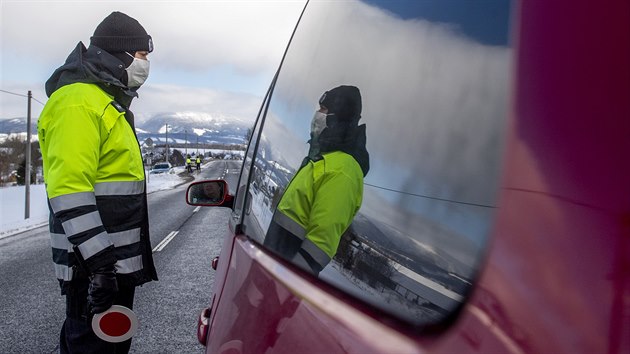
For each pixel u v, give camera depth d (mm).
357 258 985
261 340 1253
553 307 573
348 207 1083
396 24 1081
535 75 651
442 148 813
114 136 2713
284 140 1719
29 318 5496
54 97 2604
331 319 970
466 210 716
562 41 639
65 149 2498
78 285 2715
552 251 586
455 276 706
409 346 749
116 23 2875
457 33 846
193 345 4629
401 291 821
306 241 1243
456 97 807
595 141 587
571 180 591
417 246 810
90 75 2678
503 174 658
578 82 613
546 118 626
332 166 1208
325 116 1348
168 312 5590
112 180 2736
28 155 20000
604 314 543
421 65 936
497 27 747
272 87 2258
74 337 2752
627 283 538
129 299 3041
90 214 2516
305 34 1885
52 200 2496
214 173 69312
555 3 660
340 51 1383
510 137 659
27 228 14578
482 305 644
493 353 611
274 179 1696
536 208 609
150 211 18219
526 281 600
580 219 576
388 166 963
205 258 8742
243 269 1672
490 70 734
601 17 613
